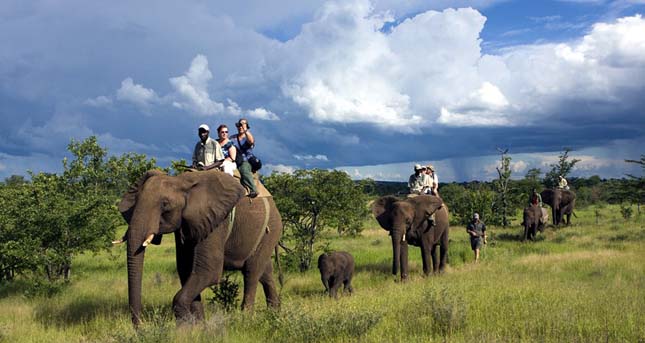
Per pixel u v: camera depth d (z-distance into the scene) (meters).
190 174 8.27
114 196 17.61
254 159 9.74
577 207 62.03
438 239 17.11
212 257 8.49
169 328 7.49
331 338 7.32
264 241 9.99
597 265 16.09
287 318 7.94
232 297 10.68
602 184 70.12
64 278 15.23
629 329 7.51
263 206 9.84
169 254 24.59
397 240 15.21
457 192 42.25
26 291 13.02
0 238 14.45
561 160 46.88
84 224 15.41
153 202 7.69
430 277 14.93
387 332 7.61
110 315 10.18
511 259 19.36
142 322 7.55
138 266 7.46
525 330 7.62
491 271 15.68
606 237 25.73
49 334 8.95
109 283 15.09
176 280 15.30
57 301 12.16
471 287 11.96
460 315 8.14
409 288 12.66
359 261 19.39
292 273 17.53
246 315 8.73
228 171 9.11
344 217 19.47
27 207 14.79
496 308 9.13
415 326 8.03
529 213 27.38
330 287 13.76
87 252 24.86
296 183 19.05
